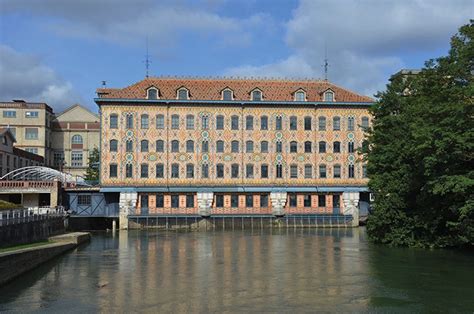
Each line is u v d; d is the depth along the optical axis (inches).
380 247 1952.5
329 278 1296.8
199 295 1111.6
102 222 3137.3
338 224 3090.6
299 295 1108.5
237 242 2194.9
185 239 2356.1
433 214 1845.5
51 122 4441.4
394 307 1008.2
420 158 1797.5
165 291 1152.8
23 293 1131.3
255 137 3120.1
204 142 3093.0
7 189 2758.4
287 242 2176.4
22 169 3107.8
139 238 2428.6
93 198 3019.2
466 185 1514.5
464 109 1550.2
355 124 3169.3
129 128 3046.3
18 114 4160.9
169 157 3063.5
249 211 3056.1
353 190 3137.3
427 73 1823.3
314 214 3078.2
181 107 3083.2
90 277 1327.5
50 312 975.0
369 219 2078.0
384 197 2022.6
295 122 3147.1
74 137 4493.1
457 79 1713.8
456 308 1002.1
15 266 1251.8
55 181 2807.6
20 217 1633.9
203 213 3009.4
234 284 1226.6
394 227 1996.8
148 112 3061.0
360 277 1307.8
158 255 1760.6
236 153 3107.8
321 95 3169.3
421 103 1822.1
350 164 3154.5
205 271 1413.6
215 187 3073.3
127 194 3002.0
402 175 2006.6
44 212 2161.7
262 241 2231.8
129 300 1067.9
